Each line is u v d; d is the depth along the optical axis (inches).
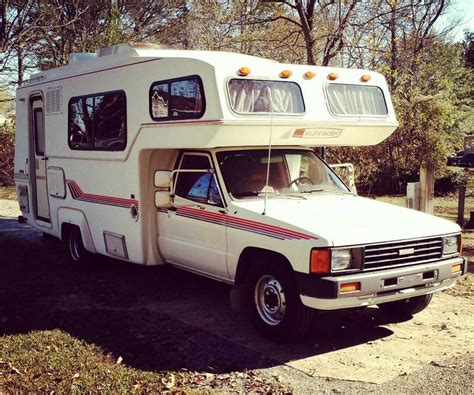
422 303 251.8
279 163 270.5
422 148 713.6
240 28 708.0
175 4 869.2
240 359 211.8
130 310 269.4
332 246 204.7
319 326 248.2
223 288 307.1
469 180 882.1
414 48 789.2
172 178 275.4
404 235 219.9
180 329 243.6
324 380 194.7
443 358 213.8
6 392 179.5
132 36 820.0
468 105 1031.6
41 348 216.4
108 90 306.7
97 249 326.0
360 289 207.2
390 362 210.2
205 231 255.9
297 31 651.5
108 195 310.3
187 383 190.9
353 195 279.4
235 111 236.4
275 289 227.0
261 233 226.2
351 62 654.5
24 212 416.8
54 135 364.8
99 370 196.7
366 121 275.6
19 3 646.5
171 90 259.0
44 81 375.6
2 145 863.1
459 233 239.8
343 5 631.2
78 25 770.8
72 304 278.1
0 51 616.7
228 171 255.3
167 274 336.5
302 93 257.6
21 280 322.0
